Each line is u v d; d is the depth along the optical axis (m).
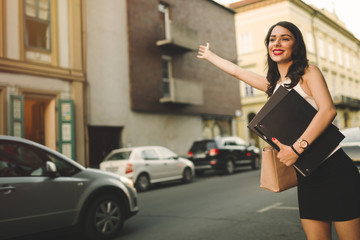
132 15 17.36
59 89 13.75
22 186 4.25
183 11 20.91
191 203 8.20
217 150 15.79
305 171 1.76
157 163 12.30
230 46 24.56
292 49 1.94
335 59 41.78
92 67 15.32
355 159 5.99
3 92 11.88
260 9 33.66
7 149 4.55
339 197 1.78
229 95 24.45
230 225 5.65
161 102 18.66
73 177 4.89
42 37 13.38
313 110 1.80
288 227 5.32
